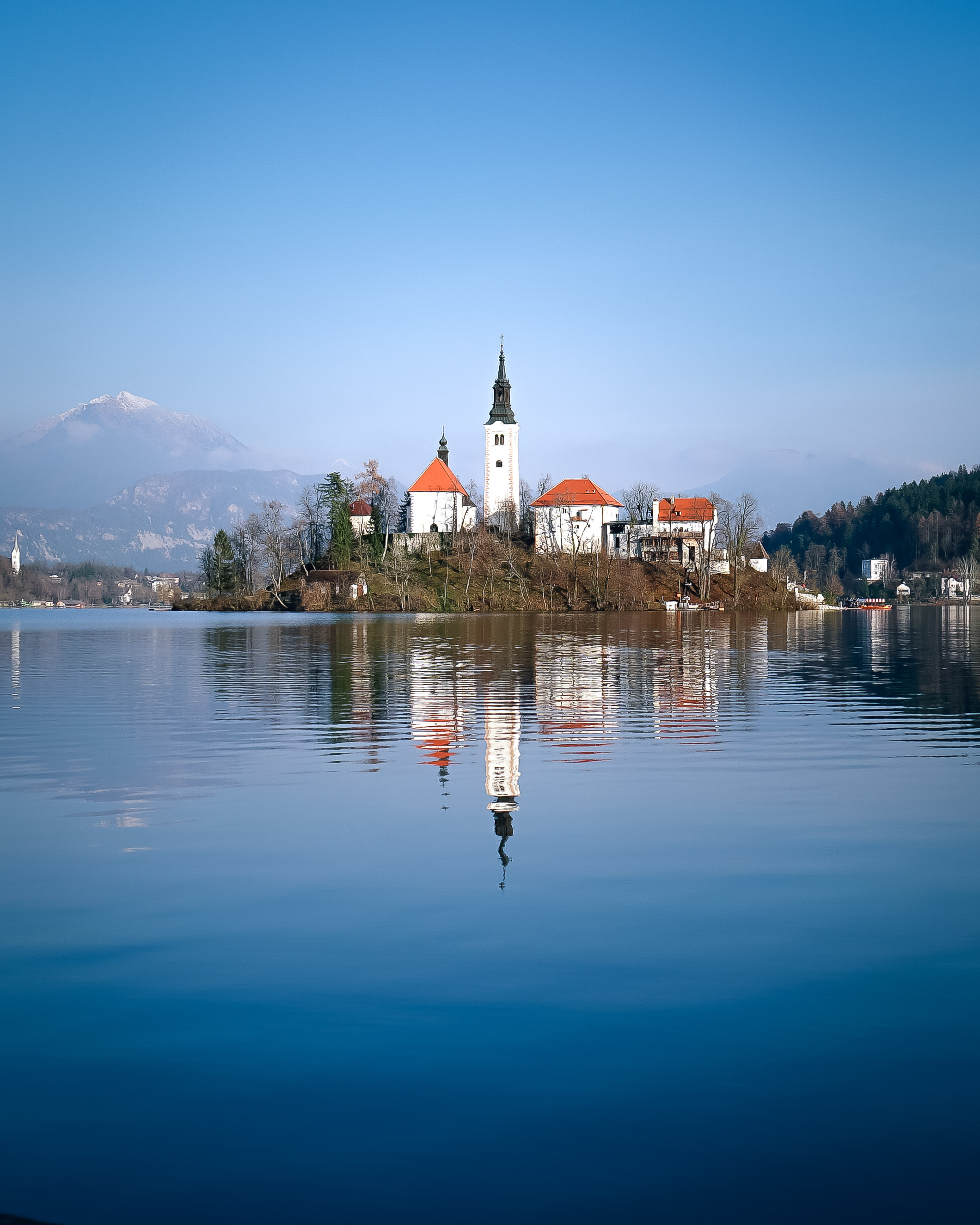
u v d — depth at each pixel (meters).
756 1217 6.18
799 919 11.43
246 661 54.81
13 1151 6.93
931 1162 6.70
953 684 40.97
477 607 178.38
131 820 16.61
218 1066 8.01
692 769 21.31
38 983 9.62
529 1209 6.30
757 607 190.88
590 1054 8.12
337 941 10.73
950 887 12.72
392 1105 7.43
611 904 12.02
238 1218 6.24
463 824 16.27
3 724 28.75
